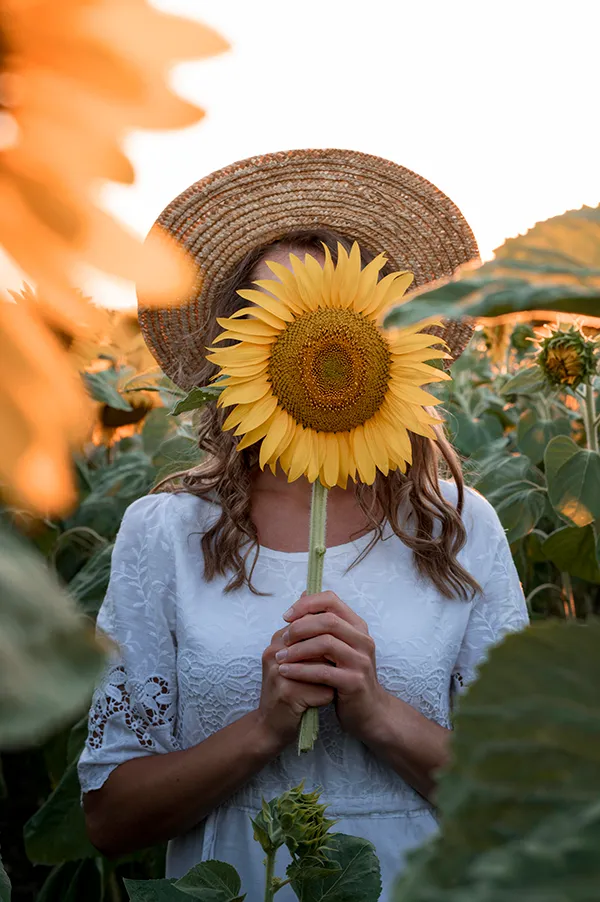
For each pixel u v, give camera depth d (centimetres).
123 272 24
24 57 23
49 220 24
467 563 143
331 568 137
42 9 23
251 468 143
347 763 128
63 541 230
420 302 39
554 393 217
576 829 32
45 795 260
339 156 143
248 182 143
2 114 24
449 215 145
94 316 24
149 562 140
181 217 144
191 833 132
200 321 150
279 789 128
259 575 137
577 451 192
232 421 99
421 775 121
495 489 217
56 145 24
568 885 30
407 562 139
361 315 100
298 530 140
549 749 35
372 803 127
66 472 24
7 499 24
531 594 222
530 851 31
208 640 132
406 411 99
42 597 25
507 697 37
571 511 188
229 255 146
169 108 23
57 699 23
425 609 135
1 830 261
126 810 127
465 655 142
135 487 235
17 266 24
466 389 262
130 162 24
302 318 99
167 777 123
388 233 146
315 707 114
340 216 146
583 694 37
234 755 118
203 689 131
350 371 98
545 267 39
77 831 186
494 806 34
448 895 31
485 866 31
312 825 92
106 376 228
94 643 25
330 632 114
